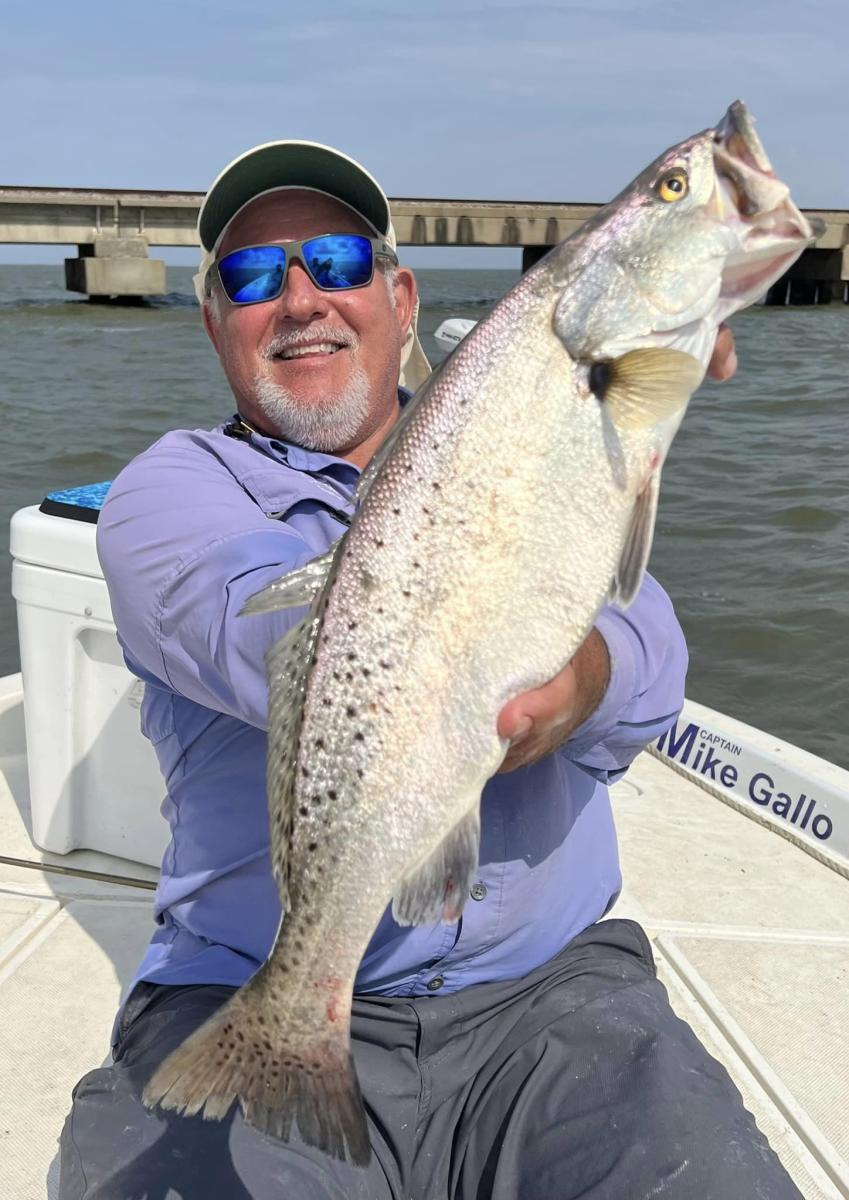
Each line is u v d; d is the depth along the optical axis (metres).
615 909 3.11
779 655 7.13
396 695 1.55
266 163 2.38
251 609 1.62
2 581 8.08
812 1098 2.42
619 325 1.55
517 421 1.54
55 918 3.08
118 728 3.18
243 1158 1.73
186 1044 1.60
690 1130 1.74
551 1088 1.89
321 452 2.46
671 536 9.37
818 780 3.49
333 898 1.58
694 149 1.57
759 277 1.61
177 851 2.15
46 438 13.13
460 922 2.01
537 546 1.54
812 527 9.51
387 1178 1.91
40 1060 2.54
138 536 1.98
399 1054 2.02
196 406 15.86
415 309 2.85
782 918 3.11
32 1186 2.17
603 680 1.73
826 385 18.09
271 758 1.61
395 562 1.55
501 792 2.03
